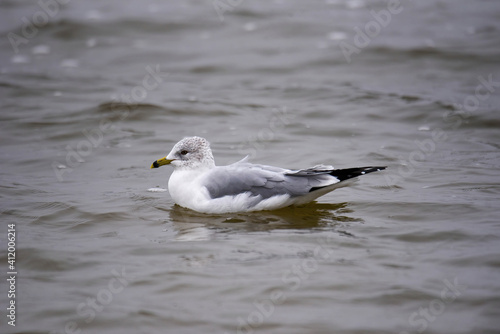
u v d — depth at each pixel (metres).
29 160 15.74
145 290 9.53
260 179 12.39
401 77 21.78
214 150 16.30
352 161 15.45
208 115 18.91
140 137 17.34
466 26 26.08
